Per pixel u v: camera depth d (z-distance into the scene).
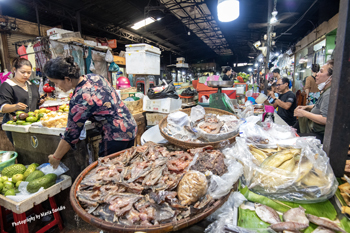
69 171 2.09
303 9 9.27
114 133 1.81
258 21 12.17
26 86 2.96
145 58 3.83
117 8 9.98
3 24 7.59
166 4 8.96
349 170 1.21
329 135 1.22
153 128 2.32
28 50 5.98
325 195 1.00
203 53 26.33
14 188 1.91
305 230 0.87
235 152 1.34
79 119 1.58
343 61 1.10
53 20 10.48
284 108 3.51
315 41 7.74
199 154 1.24
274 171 1.10
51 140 2.07
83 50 4.88
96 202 0.97
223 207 1.04
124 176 1.15
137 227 0.81
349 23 1.04
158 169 1.17
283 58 13.20
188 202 0.92
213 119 1.94
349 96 1.13
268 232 0.86
